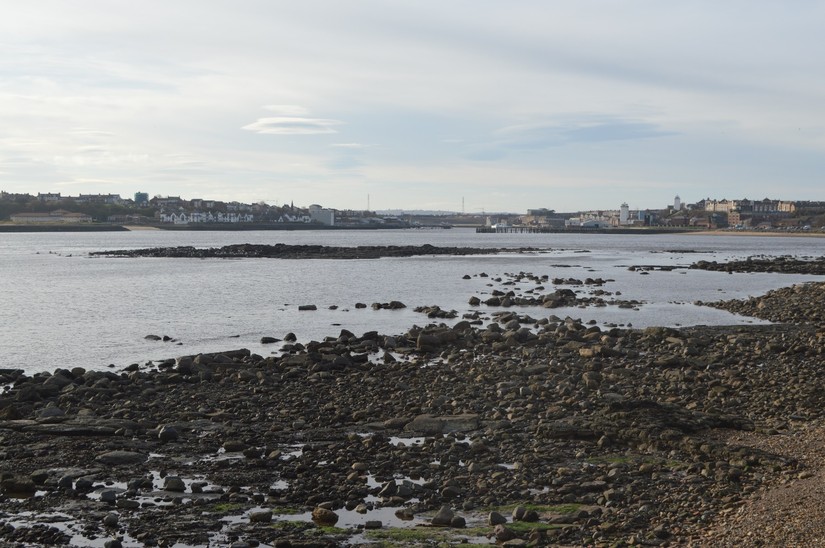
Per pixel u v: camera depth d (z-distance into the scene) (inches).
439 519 679.7
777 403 1072.8
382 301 2765.7
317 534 658.8
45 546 641.6
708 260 5600.4
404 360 1542.8
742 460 799.7
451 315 2310.5
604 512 684.1
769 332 1818.4
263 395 1208.2
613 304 2603.3
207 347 1770.4
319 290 3174.2
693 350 1507.1
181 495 756.0
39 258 5629.9
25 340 1873.8
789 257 5984.3
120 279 3718.0
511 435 944.3
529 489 757.9
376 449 900.6
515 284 3415.4
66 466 844.6
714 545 589.6
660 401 1115.3
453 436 953.5
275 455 877.8
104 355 1672.0
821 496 671.8
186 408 1119.6
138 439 948.6
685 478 765.9
